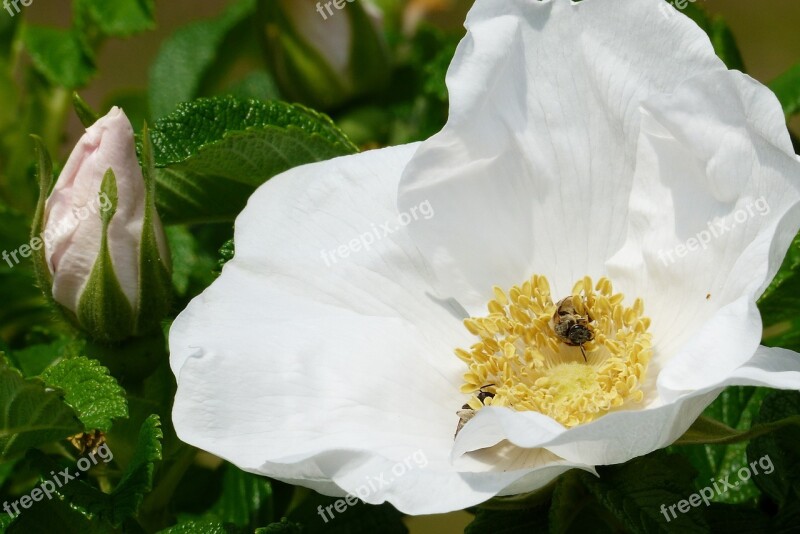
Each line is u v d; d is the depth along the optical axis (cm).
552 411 41
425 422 40
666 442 38
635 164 40
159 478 42
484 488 37
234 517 45
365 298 41
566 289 41
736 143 38
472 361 41
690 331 40
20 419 40
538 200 41
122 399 40
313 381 39
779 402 40
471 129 40
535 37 40
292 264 40
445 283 41
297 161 42
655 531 38
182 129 43
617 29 40
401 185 40
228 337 39
